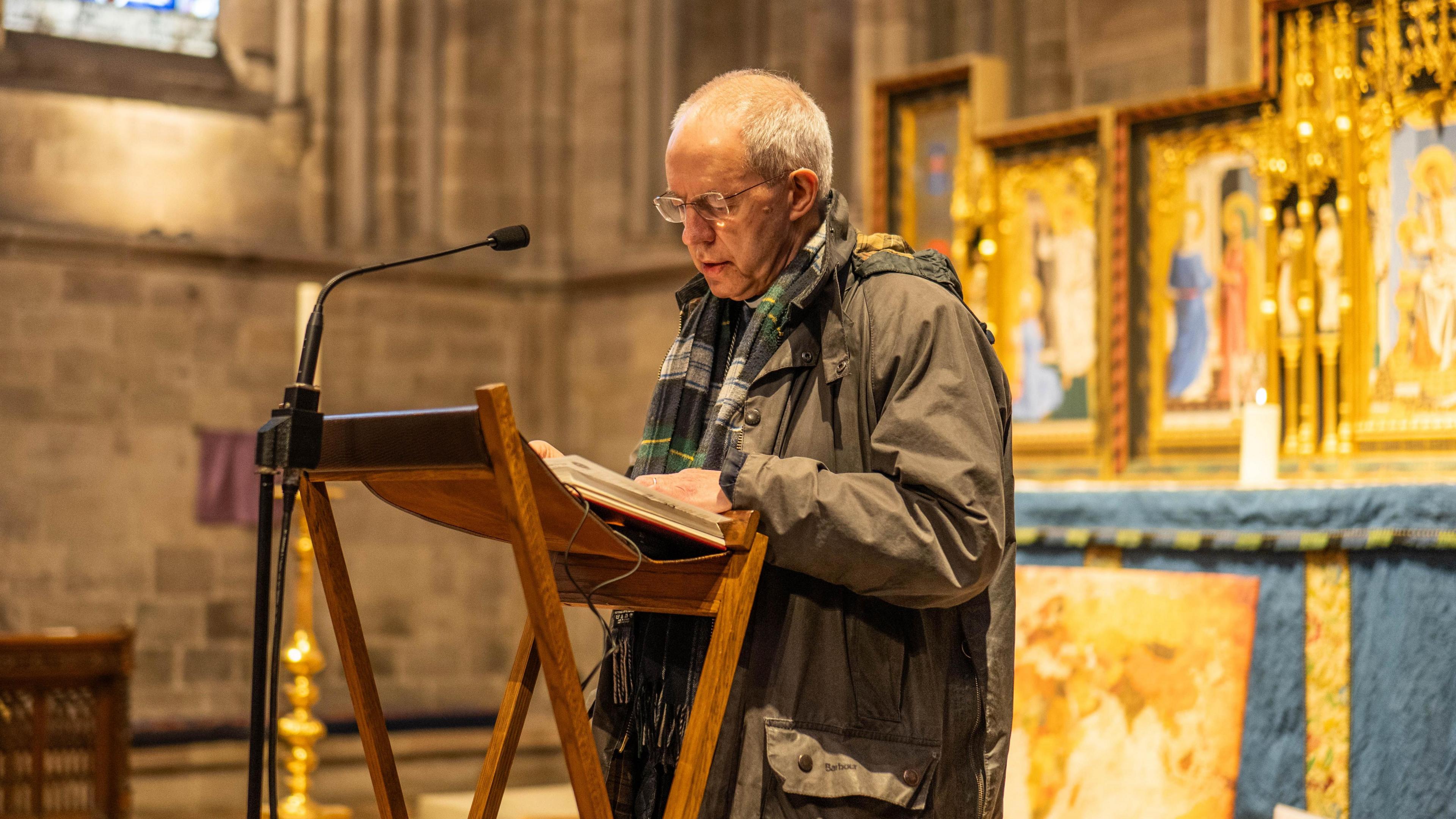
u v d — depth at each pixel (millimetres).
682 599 2035
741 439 2189
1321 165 5074
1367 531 3625
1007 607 2250
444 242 12102
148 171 11383
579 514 1827
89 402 10828
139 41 11617
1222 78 7867
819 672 2100
